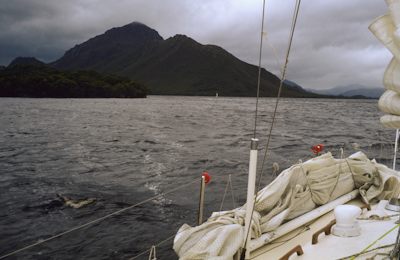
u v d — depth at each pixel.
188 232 3.64
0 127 41.69
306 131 40.38
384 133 38.34
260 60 3.23
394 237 3.92
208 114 74.06
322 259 3.55
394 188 5.62
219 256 3.34
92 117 60.44
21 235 10.27
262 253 3.94
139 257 8.87
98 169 19.02
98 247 9.49
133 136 34.62
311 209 4.88
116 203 13.07
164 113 75.38
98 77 192.25
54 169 18.92
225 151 25.47
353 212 4.03
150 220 11.35
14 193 14.30
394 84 2.70
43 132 37.19
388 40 2.60
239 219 3.80
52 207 12.63
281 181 4.35
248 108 106.50
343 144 28.69
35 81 158.62
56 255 9.04
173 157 23.00
